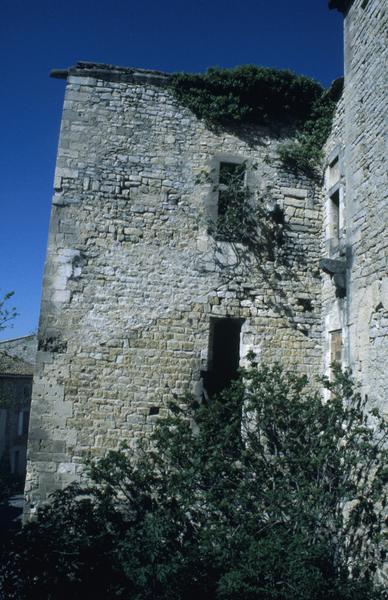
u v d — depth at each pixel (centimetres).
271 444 793
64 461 802
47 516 673
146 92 948
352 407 741
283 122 986
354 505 701
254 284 912
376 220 725
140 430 827
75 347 838
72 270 861
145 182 913
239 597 576
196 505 745
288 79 969
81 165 899
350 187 822
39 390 817
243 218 930
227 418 816
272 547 624
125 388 838
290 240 941
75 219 878
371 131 760
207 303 890
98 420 822
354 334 770
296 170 973
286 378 880
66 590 610
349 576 685
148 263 887
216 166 943
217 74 962
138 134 929
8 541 625
